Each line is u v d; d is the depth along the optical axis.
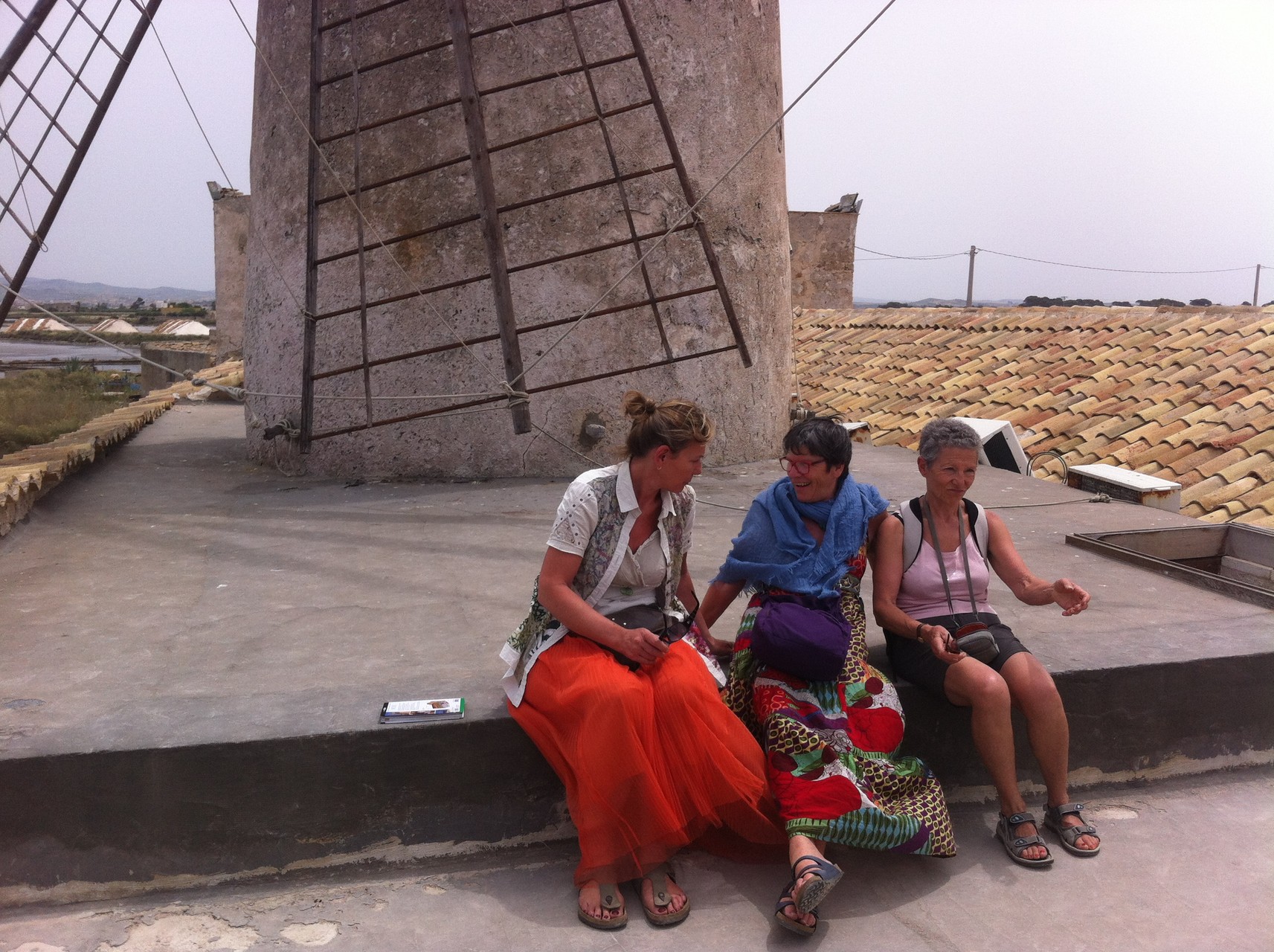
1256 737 3.72
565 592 2.82
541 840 3.09
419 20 6.78
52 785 2.71
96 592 4.36
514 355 6.06
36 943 2.57
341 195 7.00
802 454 3.16
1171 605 4.24
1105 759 3.54
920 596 3.37
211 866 2.85
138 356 6.12
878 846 2.80
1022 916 2.77
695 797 2.76
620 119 7.04
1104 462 8.74
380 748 2.91
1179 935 2.69
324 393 7.23
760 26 7.71
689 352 7.45
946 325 14.51
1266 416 8.48
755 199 7.77
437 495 6.61
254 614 4.05
